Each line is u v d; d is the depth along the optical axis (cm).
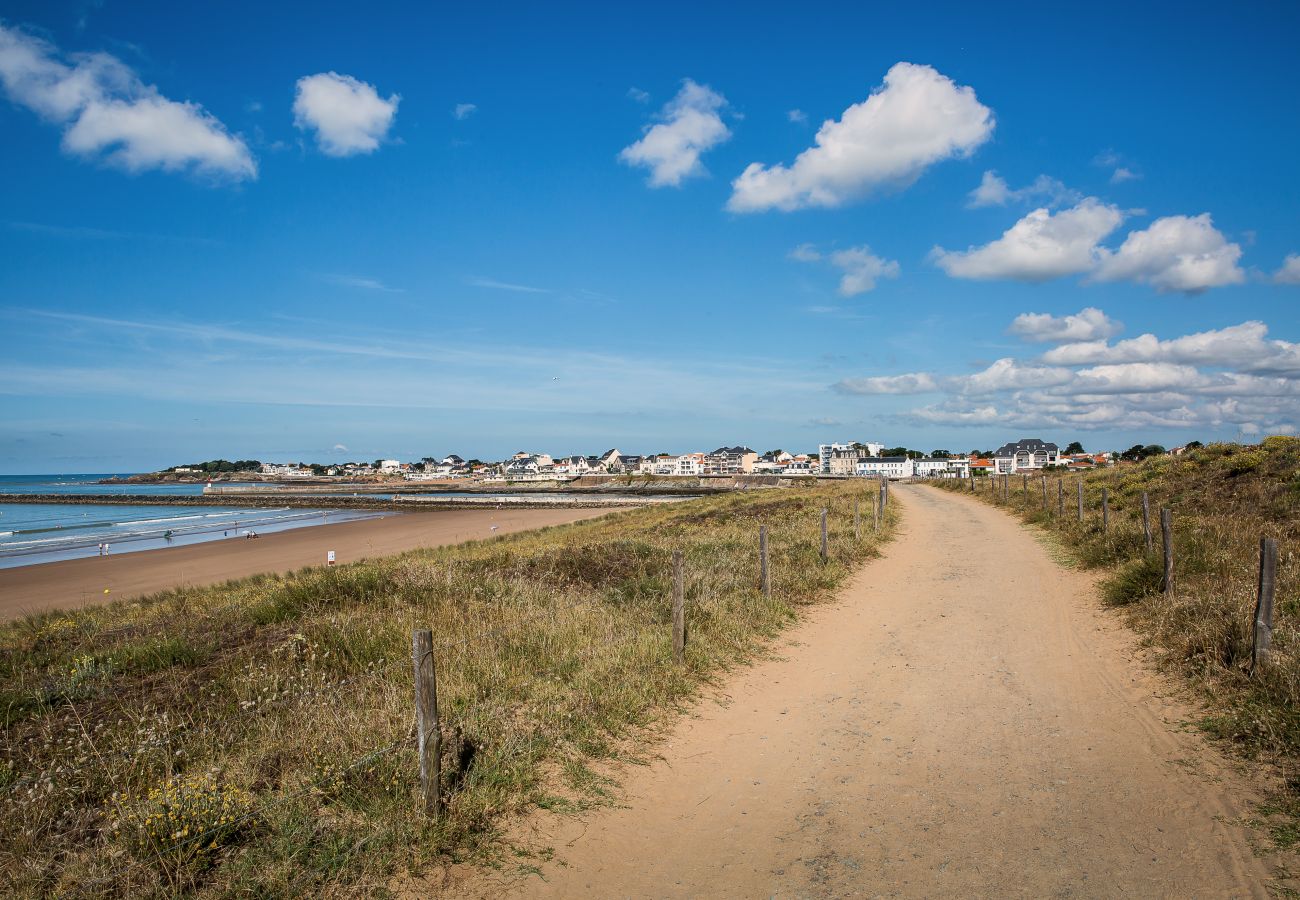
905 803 533
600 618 973
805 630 1076
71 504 11562
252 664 752
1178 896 402
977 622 1098
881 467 17500
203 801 454
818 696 787
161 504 11425
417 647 479
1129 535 1480
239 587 1923
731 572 1334
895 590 1377
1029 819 500
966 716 711
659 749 640
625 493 14425
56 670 831
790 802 541
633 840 488
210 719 641
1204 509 1639
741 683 830
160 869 415
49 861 418
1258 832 460
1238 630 762
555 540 2634
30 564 3397
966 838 478
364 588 1147
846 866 450
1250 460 1877
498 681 725
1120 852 451
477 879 435
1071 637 981
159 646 882
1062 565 1557
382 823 466
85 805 491
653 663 822
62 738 602
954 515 3042
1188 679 746
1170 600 977
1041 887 417
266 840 448
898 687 809
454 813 490
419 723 478
